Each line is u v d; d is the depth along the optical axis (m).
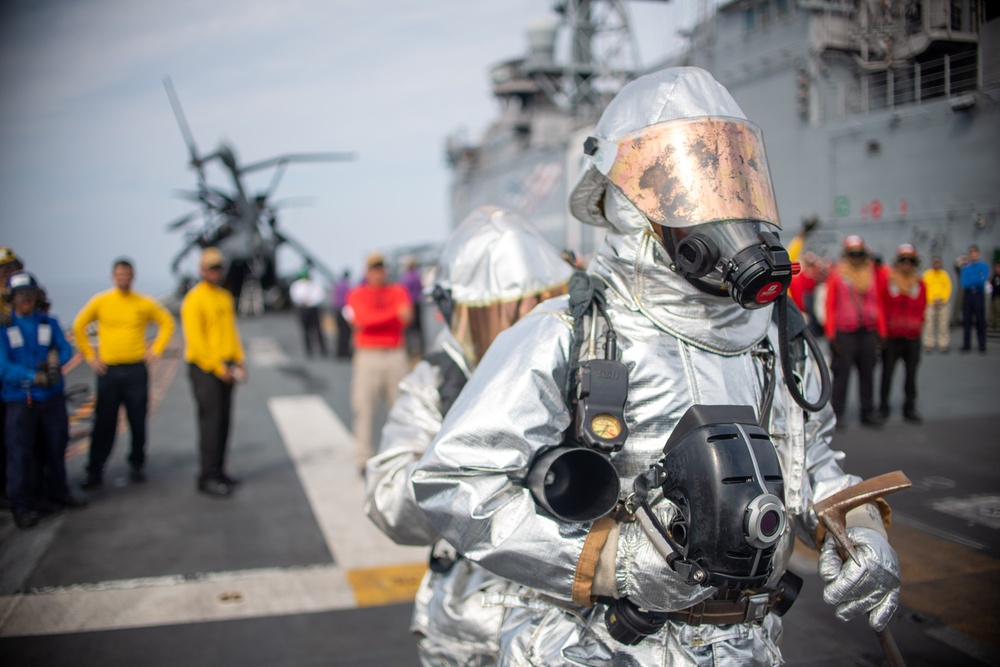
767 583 1.51
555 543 1.39
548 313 1.55
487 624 1.69
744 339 1.50
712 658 1.46
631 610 1.43
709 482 1.29
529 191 14.66
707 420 1.37
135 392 5.77
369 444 5.80
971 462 3.03
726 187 1.39
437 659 1.84
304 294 14.15
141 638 3.31
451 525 1.45
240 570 4.07
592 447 1.38
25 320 4.75
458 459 1.43
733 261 1.33
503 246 2.02
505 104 18.25
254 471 6.09
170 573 4.04
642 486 1.38
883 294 3.31
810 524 1.56
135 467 5.89
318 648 3.21
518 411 1.43
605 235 1.62
